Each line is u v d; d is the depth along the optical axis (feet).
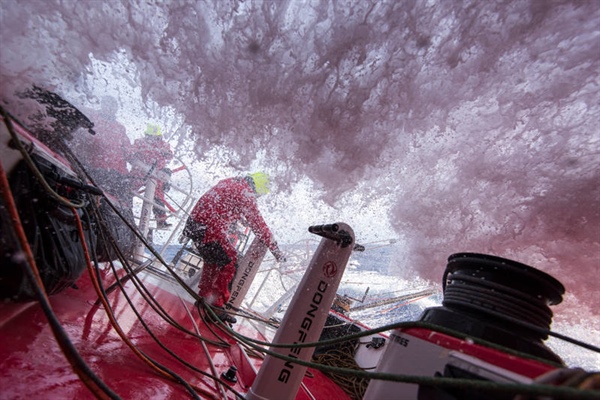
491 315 3.89
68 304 7.29
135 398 4.68
